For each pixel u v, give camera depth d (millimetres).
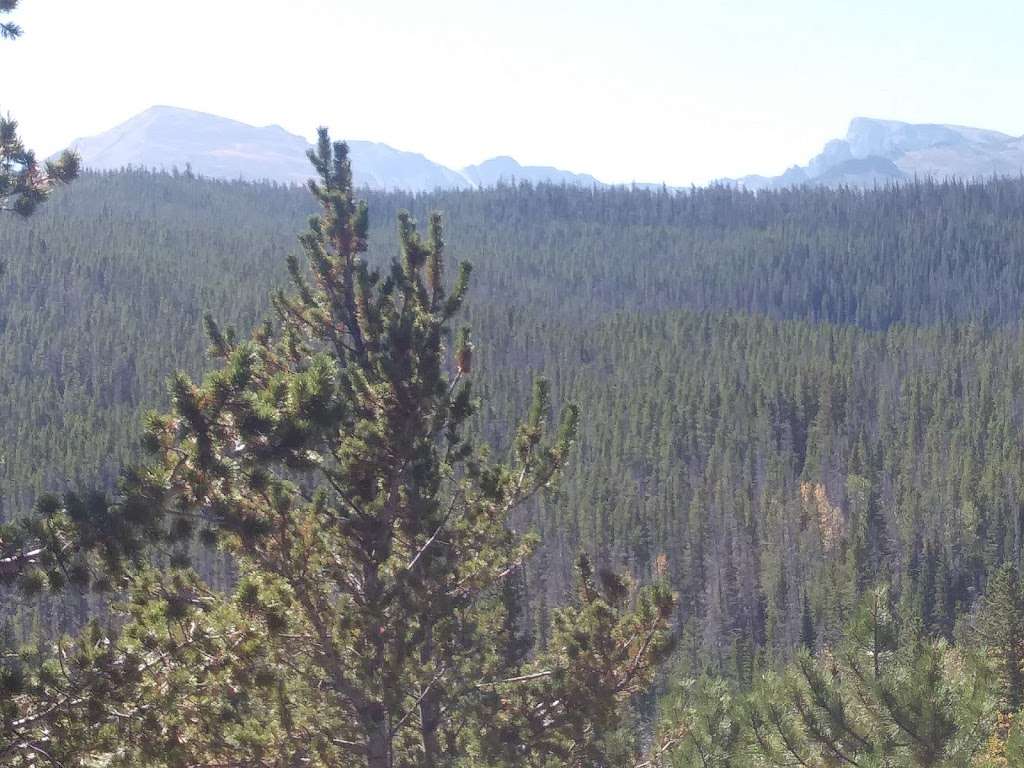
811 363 179250
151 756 11461
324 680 15383
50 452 122188
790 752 13062
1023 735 11344
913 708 11969
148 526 10633
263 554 13938
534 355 198125
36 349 176125
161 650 11852
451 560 17359
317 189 17391
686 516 131500
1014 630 32625
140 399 153875
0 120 11586
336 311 17328
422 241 17625
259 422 10867
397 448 15906
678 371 189250
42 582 10070
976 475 127438
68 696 10906
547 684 17578
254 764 13188
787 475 145625
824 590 102875
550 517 116312
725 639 106438
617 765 17109
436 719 17266
